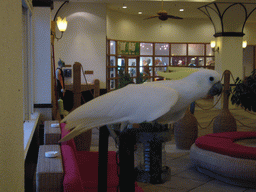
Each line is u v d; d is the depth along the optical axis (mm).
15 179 1177
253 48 17141
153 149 1210
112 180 3000
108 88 13125
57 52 11664
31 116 5820
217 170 4277
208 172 4617
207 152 4500
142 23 14836
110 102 853
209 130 8391
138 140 1187
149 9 13195
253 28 16766
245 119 10320
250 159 4055
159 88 864
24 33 5656
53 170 2449
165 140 1192
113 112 844
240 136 5066
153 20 15156
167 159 5504
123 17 13953
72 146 3730
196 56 16016
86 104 879
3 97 955
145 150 1241
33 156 4629
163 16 9648
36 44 6527
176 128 6219
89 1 11430
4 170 949
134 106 838
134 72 14820
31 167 4086
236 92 5844
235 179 4207
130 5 12266
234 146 4406
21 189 1372
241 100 5691
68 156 2928
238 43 12227
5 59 1004
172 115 1015
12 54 1167
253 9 11727
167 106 825
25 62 5582
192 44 15953
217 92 944
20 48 1443
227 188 4125
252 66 17641
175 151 6055
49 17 6531
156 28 15266
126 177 985
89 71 11930
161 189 4055
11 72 1132
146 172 1229
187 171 4848
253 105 5598
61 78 8266
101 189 1297
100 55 12008
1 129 914
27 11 5586
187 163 5277
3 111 951
